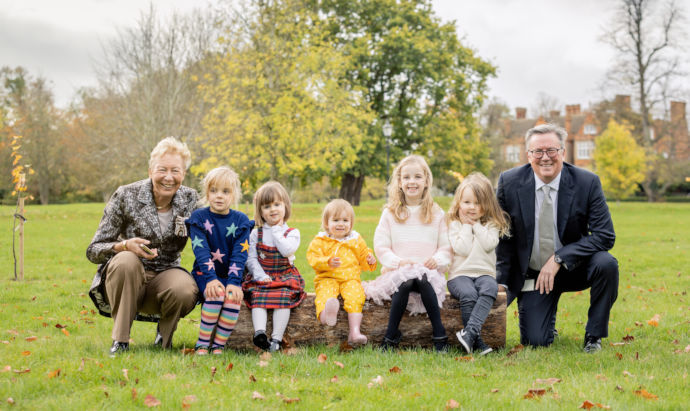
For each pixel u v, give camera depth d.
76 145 37.16
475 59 27.88
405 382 3.13
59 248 10.56
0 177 30.36
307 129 19.47
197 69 22.27
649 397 2.89
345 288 3.98
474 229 4.14
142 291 3.81
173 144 3.81
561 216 4.18
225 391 2.92
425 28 26.03
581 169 4.27
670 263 9.06
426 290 3.85
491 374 3.32
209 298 3.72
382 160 25.64
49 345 3.94
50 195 43.69
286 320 3.85
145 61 21.78
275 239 3.98
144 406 2.69
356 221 18.00
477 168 31.53
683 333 4.55
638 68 34.59
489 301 3.79
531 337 4.14
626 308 5.64
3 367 3.30
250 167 20.16
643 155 36.34
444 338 3.85
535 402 2.82
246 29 19.97
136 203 3.83
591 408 2.72
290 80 19.17
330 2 24.97
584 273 4.20
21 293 6.23
